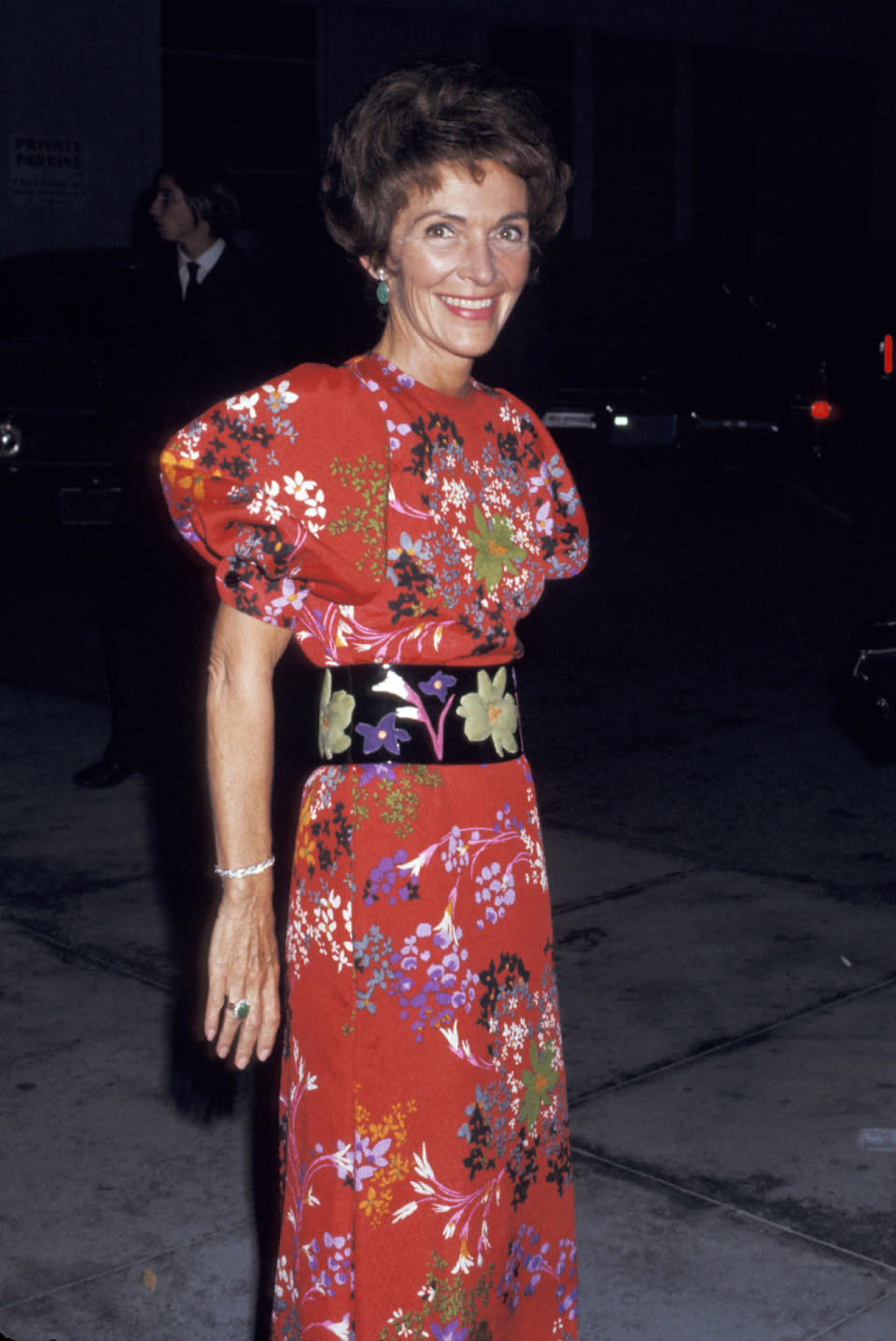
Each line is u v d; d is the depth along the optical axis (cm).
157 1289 288
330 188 210
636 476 1215
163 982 422
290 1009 211
